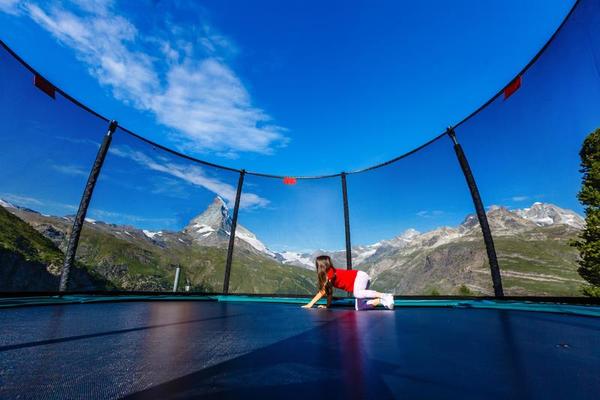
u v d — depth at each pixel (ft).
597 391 2.81
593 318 8.32
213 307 11.59
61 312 8.70
